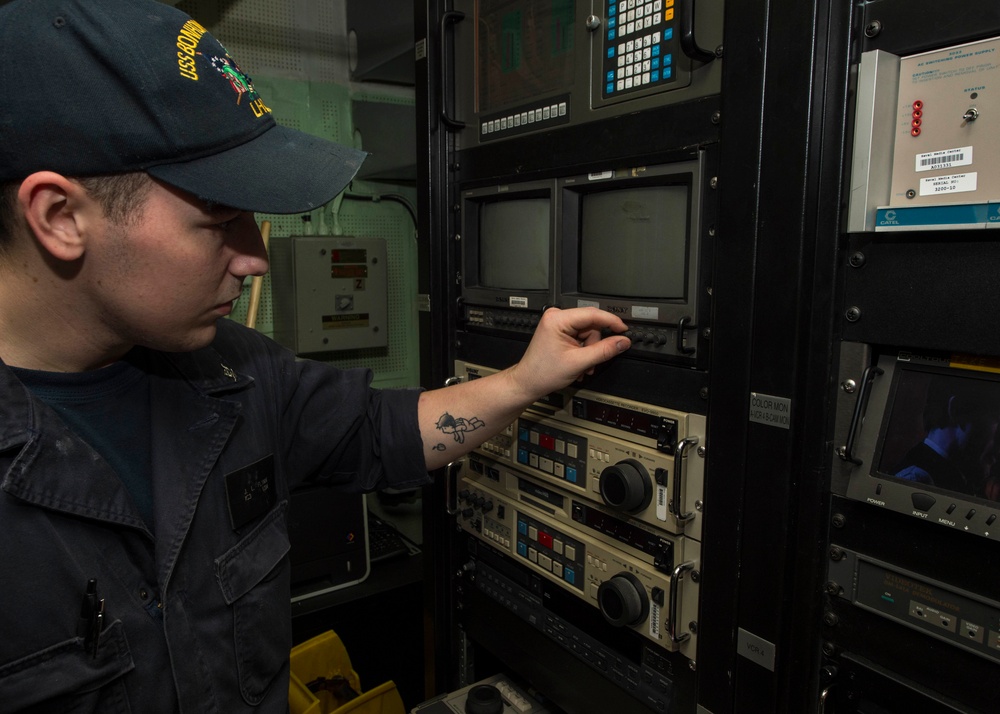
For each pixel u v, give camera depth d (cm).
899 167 75
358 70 225
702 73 91
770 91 82
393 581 195
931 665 79
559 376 103
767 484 87
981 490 72
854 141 77
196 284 69
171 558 78
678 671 104
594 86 106
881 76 74
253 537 90
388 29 205
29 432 68
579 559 117
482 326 134
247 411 94
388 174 232
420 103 141
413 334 255
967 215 68
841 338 83
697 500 98
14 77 59
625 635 112
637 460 104
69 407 77
